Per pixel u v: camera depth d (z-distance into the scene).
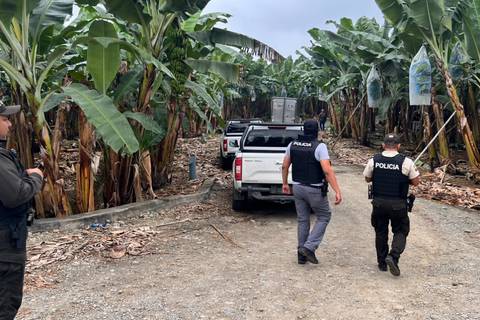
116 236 7.13
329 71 26.05
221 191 11.13
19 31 7.63
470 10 11.95
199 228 7.77
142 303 4.73
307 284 5.28
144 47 9.26
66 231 7.48
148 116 8.68
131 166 9.19
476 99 16.83
